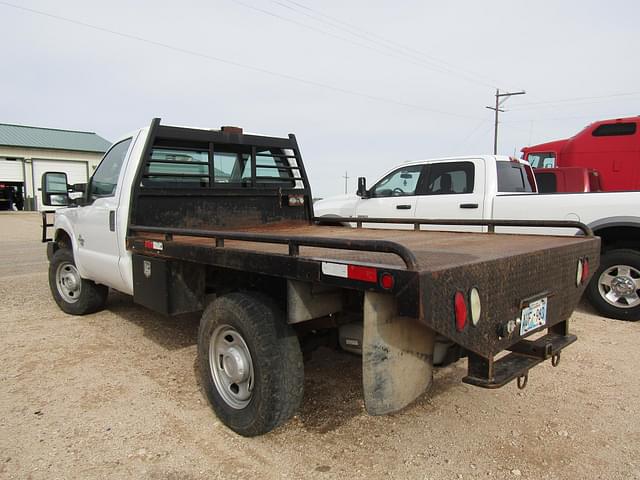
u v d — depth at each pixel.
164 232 3.55
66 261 5.59
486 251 2.85
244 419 2.93
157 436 3.01
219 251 3.01
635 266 5.35
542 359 2.72
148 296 3.78
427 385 2.48
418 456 2.79
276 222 5.36
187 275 3.60
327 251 3.24
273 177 5.36
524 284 2.59
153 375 3.95
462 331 2.16
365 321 2.22
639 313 5.35
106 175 4.81
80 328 5.21
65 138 36.78
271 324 2.83
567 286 3.04
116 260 4.36
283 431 3.08
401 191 7.59
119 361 4.25
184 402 3.48
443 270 2.06
